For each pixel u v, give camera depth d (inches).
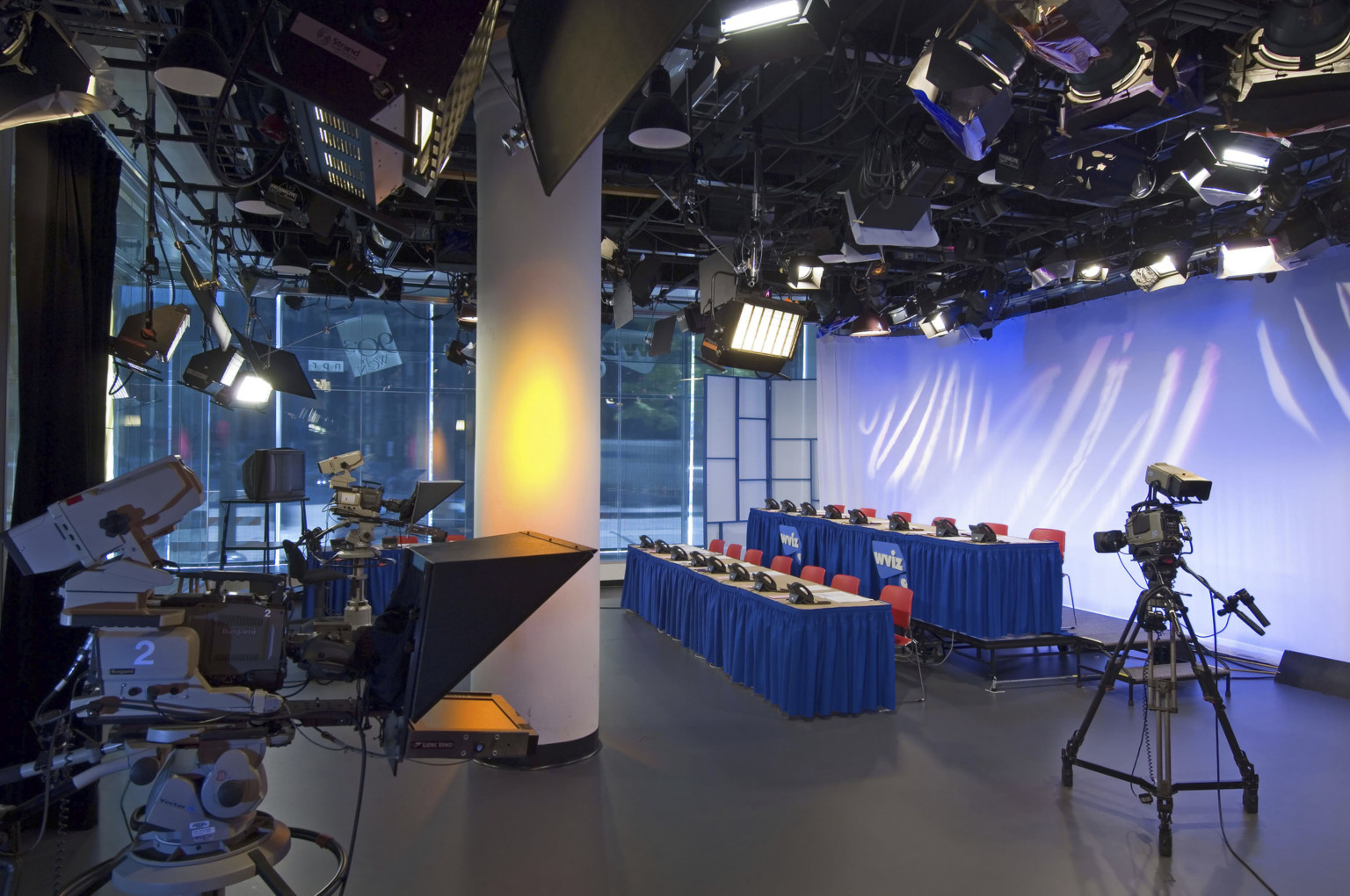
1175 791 149.9
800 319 212.7
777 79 203.6
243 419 408.8
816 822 159.5
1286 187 206.8
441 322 437.7
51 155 151.1
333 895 129.0
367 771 185.0
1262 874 139.8
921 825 158.4
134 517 84.8
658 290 399.2
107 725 83.9
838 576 277.0
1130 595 340.8
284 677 90.7
